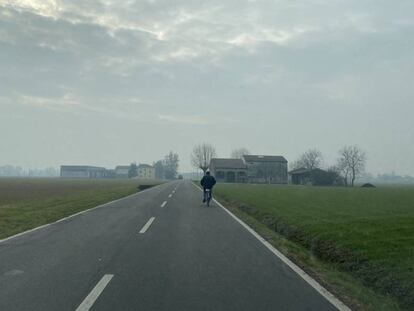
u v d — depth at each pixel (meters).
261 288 6.50
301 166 121.75
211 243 10.64
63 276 7.04
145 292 6.15
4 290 6.18
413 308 5.81
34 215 17.53
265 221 16.78
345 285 6.85
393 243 10.06
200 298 5.91
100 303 5.61
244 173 115.75
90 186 60.44
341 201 26.08
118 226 13.84
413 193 39.28
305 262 8.66
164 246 10.05
